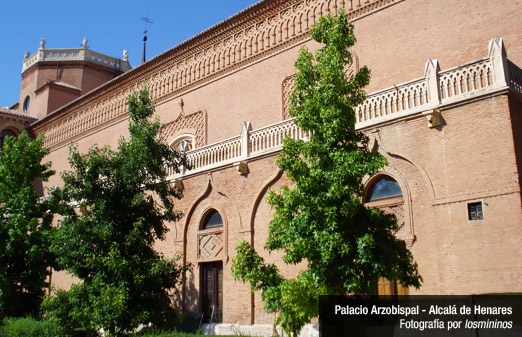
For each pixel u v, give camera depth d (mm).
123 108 32438
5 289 20391
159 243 22625
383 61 19688
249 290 18422
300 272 10633
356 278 10055
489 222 13109
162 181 16062
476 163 13609
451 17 18188
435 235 14078
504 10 16859
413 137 14977
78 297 14469
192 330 19812
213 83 26547
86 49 44125
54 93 41844
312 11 22344
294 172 10930
